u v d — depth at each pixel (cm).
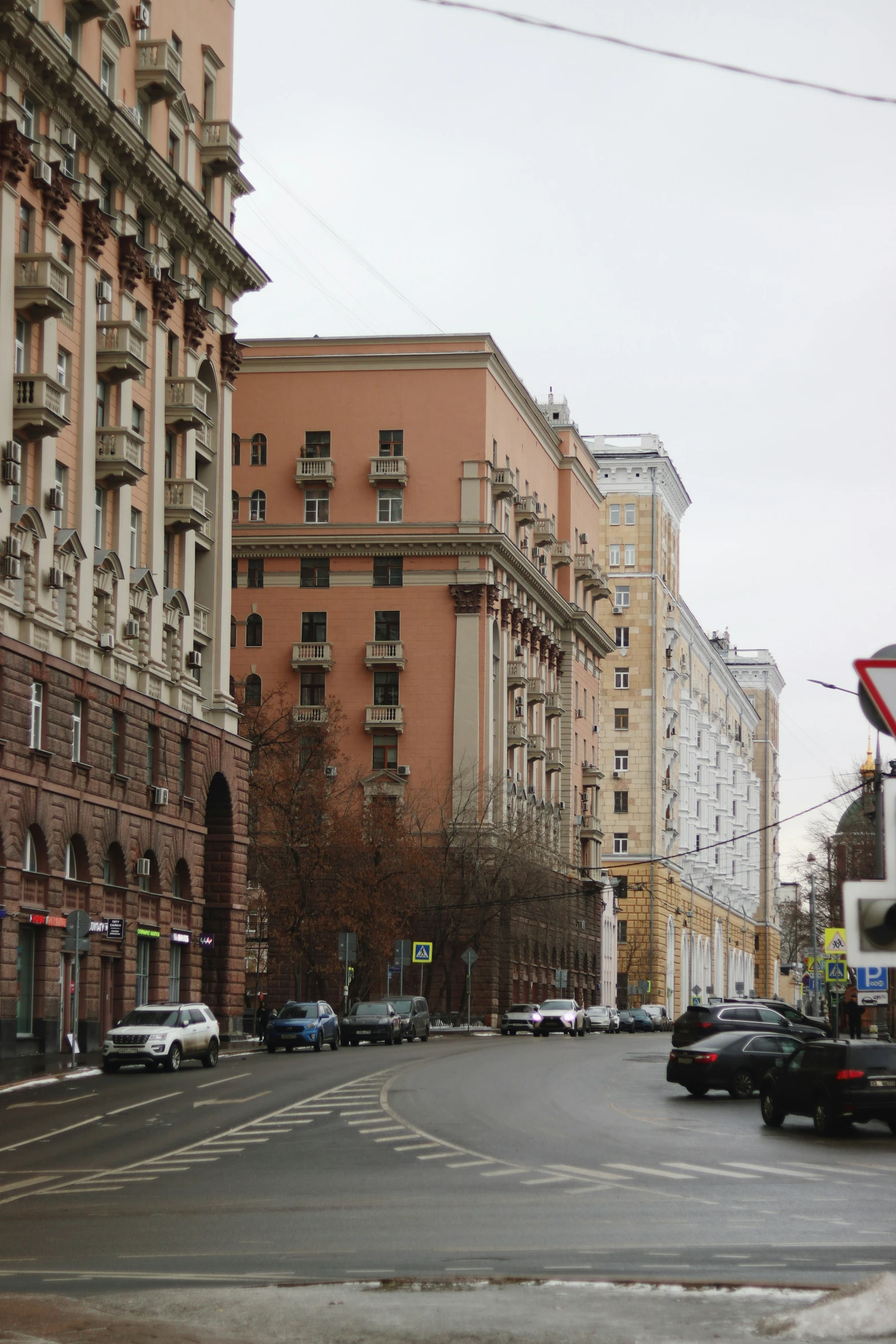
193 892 5538
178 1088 3603
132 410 5219
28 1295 1248
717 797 16225
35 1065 4056
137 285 5231
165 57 5266
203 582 5891
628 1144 2628
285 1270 1395
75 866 4722
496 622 9162
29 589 4384
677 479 14112
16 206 4384
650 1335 1077
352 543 8912
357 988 7462
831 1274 1354
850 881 922
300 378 9112
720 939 16188
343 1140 2602
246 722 7650
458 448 8969
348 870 7250
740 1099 3712
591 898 11206
